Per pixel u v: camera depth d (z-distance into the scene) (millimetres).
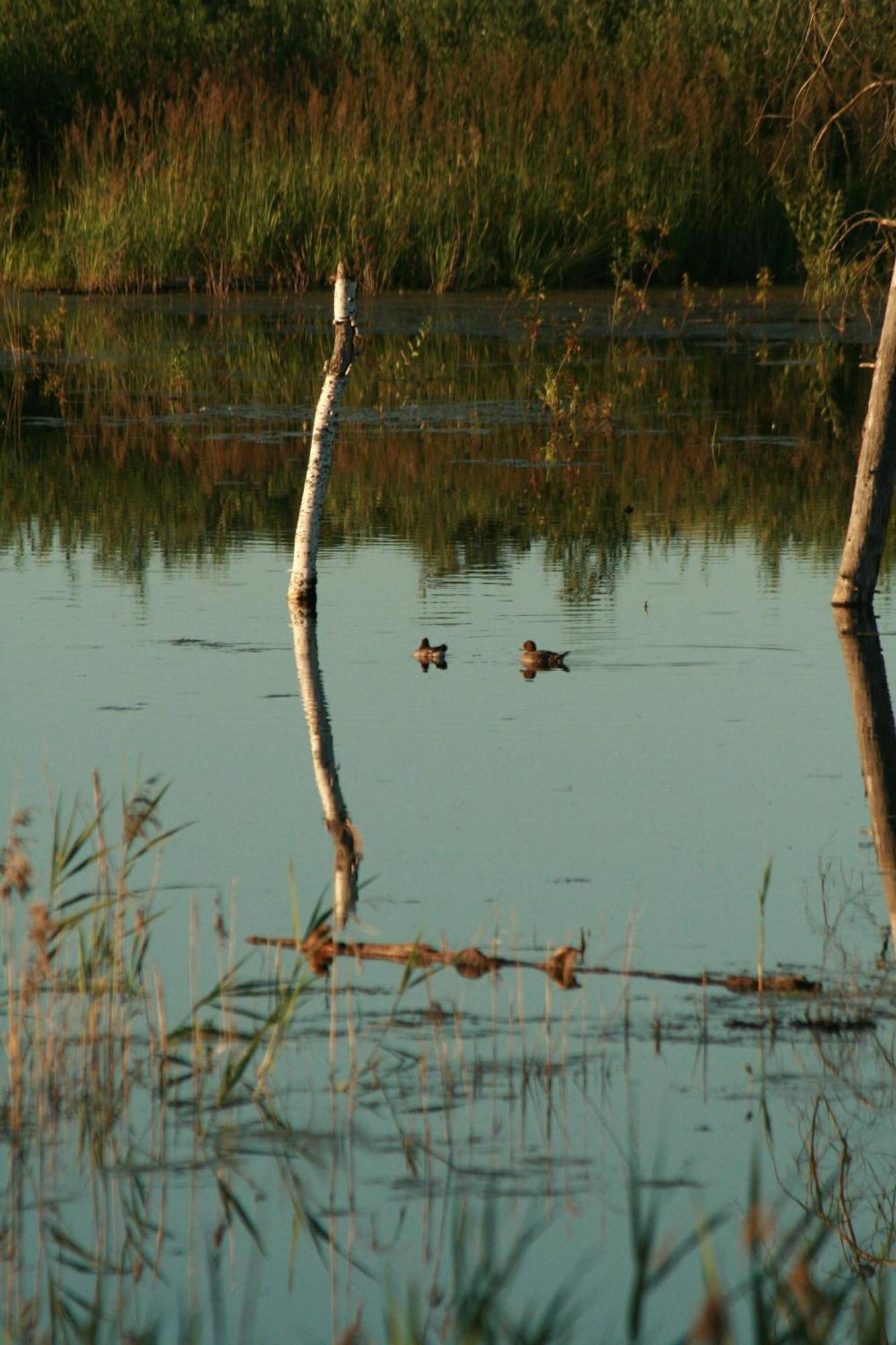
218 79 54594
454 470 31500
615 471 31406
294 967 12281
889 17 37625
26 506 28766
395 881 13766
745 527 27438
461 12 57406
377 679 19578
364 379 40594
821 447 33469
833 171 51500
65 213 52281
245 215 50656
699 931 12891
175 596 23484
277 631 21719
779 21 52312
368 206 50812
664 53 54656
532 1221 9359
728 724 17984
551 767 16562
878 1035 11266
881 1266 9227
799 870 14086
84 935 11930
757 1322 7980
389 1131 10172
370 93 54312
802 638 21375
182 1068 10945
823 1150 9992
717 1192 9617
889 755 16969
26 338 45031
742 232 52844
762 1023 11445
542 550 26109
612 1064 10906
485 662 20312
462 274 50906
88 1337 8367
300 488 30266
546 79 53562
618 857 14305
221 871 13938
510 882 13766
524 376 40906
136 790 15391
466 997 11867
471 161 50688
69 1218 9367
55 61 56156
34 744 16953
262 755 16797
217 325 46656
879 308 48188
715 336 45906
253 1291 8797
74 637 21281
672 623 22109
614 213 51906
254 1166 9867
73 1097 10555
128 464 31984
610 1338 8469
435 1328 8445
